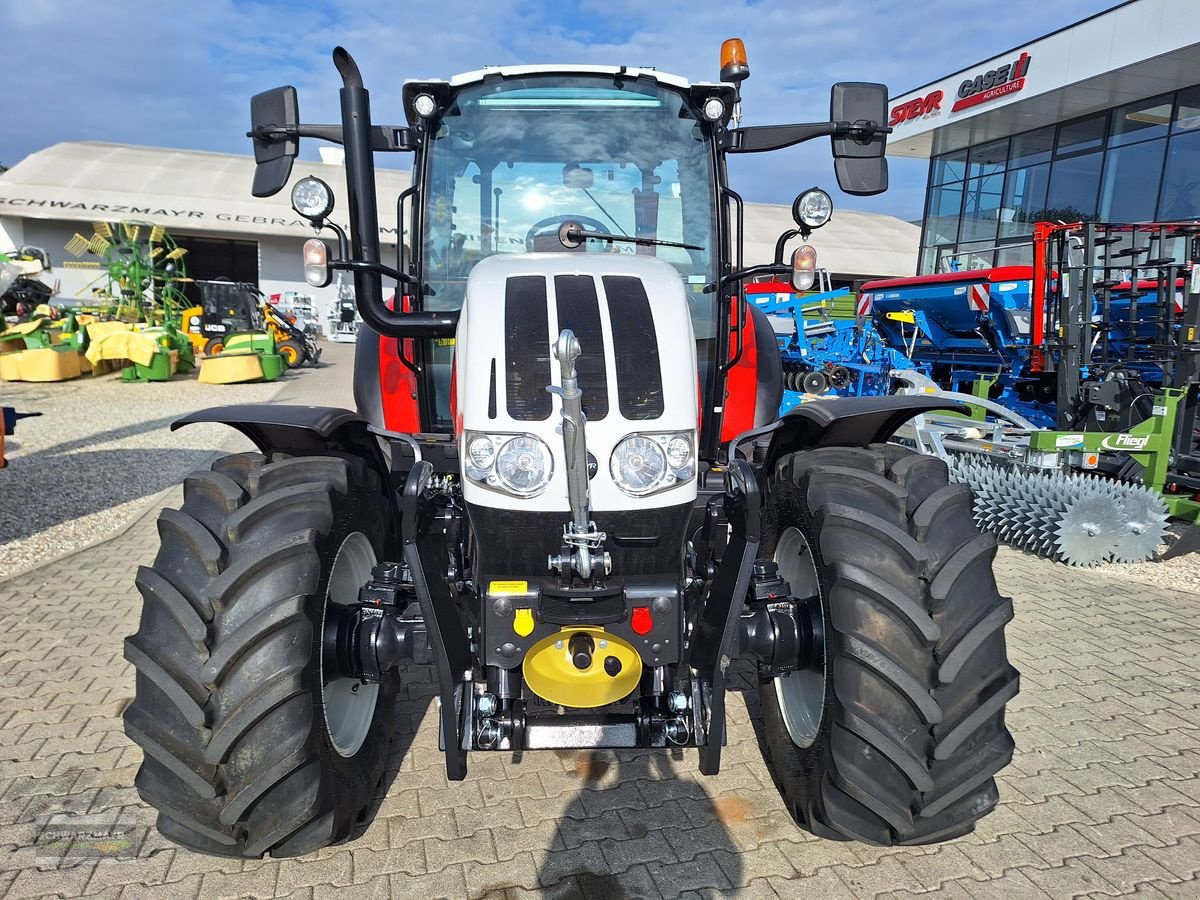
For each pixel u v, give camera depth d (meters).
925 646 2.16
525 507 2.12
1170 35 9.87
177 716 2.09
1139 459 5.82
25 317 17.77
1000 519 5.59
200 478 2.32
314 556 2.24
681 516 2.19
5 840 2.51
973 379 9.05
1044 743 3.12
